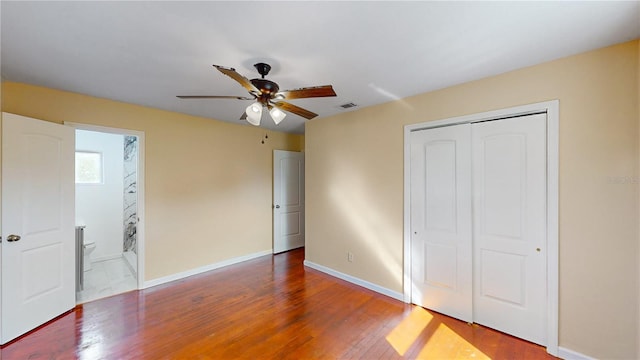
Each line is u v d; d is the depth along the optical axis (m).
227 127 4.27
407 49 1.94
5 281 2.23
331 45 1.88
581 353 1.99
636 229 1.81
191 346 2.21
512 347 2.19
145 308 2.84
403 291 3.04
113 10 1.49
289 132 5.18
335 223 3.76
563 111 2.06
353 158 3.53
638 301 1.79
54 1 1.40
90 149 4.51
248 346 2.21
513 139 2.31
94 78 2.47
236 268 4.12
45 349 2.15
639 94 1.76
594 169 1.94
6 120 2.27
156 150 3.49
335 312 2.77
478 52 1.98
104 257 4.60
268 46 1.90
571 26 1.65
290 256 4.77
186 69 2.27
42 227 2.51
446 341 2.28
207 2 1.42
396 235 3.10
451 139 2.66
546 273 2.16
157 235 3.50
